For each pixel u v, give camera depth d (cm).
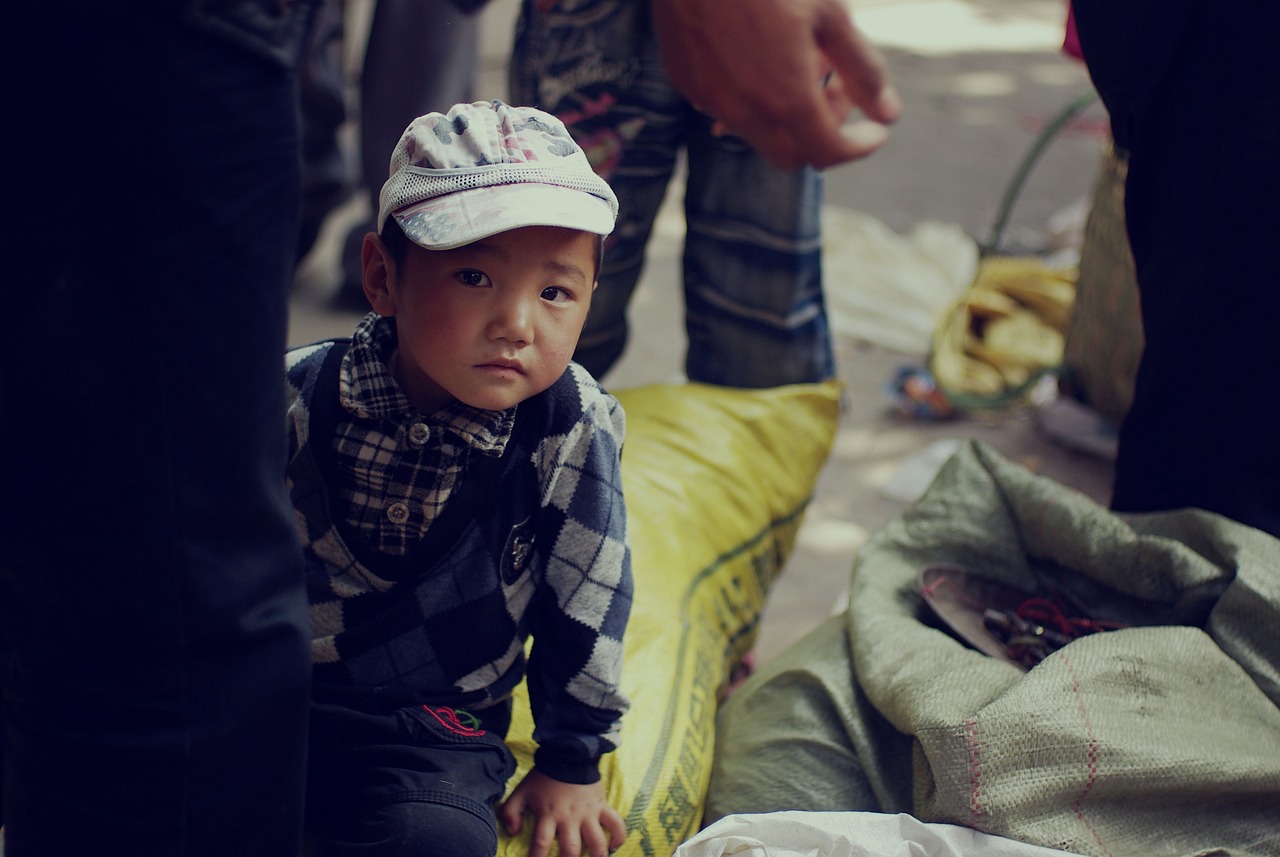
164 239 92
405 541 126
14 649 106
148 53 87
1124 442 183
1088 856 129
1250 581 149
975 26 749
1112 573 163
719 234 208
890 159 500
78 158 90
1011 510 174
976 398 309
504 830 134
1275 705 143
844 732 151
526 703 151
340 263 346
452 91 253
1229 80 154
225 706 106
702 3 176
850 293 368
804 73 179
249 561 104
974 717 132
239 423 99
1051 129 312
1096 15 161
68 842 110
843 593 238
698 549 183
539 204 110
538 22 203
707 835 132
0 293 94
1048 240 412
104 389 95
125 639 102
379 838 123
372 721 129
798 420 208
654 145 204
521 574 131
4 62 88
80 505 98
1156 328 173
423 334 114
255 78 92
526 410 125
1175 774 132
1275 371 164
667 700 156
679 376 320
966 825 130
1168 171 164
